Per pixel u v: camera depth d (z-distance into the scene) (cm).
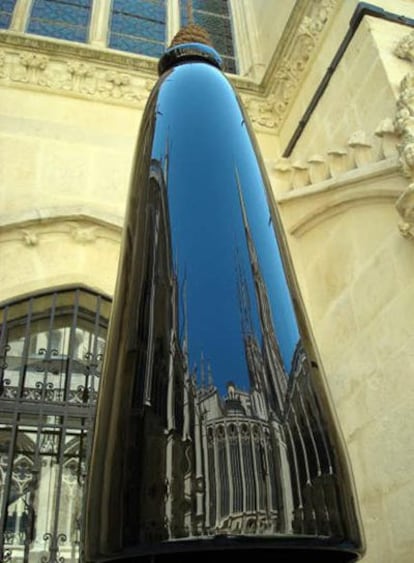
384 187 359
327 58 514
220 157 123
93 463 90
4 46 537
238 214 111
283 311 101
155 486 79
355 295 374
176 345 90
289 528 78
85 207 442
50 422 364
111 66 561
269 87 610
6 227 418
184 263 100
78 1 696
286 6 631
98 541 79
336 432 93
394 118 363
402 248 337
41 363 395
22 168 459
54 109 516
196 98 142
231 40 752
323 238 426
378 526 302
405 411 300
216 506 77
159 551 75
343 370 368
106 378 97
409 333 313
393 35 441
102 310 425
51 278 418
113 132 518
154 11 733
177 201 111
